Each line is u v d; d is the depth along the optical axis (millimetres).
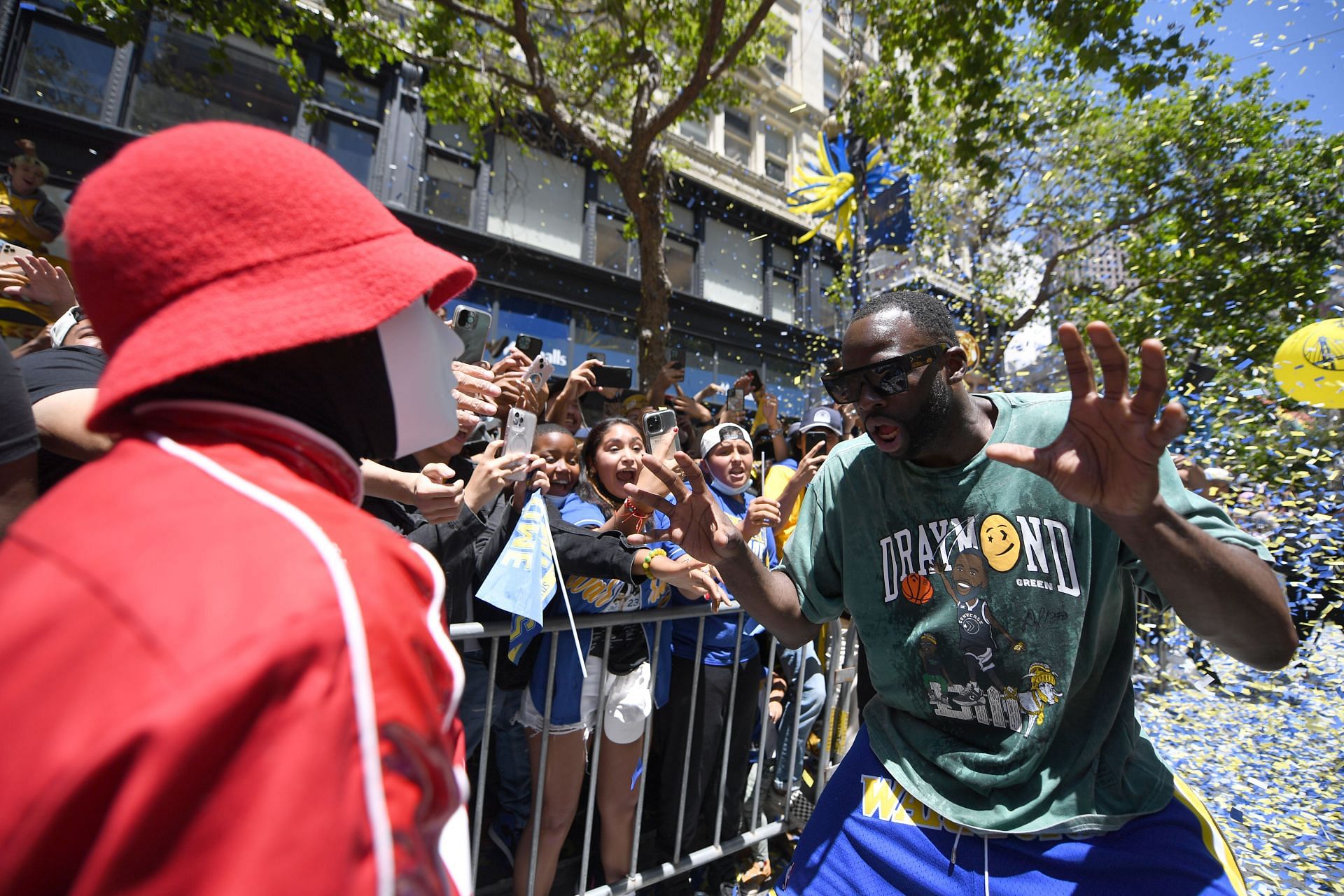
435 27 6086
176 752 428
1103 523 1415
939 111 6566
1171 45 5141
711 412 6055
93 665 464
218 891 423
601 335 11297
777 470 3580
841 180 9773
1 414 1337
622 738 2377
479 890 2486
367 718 511
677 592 2660
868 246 9430
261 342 598
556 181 11062
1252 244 7094
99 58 7863
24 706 457
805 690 3188
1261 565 1195
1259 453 3812
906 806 1538
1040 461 1122
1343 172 6855
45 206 5953
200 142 637
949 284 9719
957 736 1530
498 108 7473
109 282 613
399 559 659
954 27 5555
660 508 1663
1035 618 1438
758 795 2785
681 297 12148
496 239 10062
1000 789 1448
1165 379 1013
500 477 2094
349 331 625
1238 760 3266
